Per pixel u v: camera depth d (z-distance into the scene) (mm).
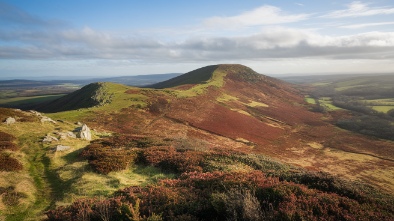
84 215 9523
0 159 18219
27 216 11945
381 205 10523
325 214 8984
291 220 8344
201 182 12875
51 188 15602
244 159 21344
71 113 56938
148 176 17688
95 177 16594
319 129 91375
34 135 27625
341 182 13203
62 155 22500
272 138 70188
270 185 11227
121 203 10031
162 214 9438
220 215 9305
